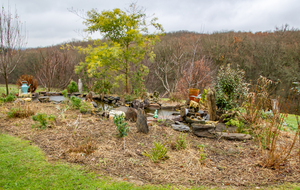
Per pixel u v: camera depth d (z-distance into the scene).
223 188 2.74
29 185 2.55
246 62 18.91
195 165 3.31
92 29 9.64
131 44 10.41
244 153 3.87
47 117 5.00
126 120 5.71
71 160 3.25
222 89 5.96
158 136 4.57
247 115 5.16
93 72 9.47
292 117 7.83
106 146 3.82
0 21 8.10
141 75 10.34
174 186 2.72
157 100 9.04
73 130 4.64
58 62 13.10
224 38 20.30
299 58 18.02
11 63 8.74
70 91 10.48
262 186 2.84
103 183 2.68
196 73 13.41
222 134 4.64
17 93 9.12
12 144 3.76
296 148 4.20
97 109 6.73
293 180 3.02
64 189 2.51
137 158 3.45
